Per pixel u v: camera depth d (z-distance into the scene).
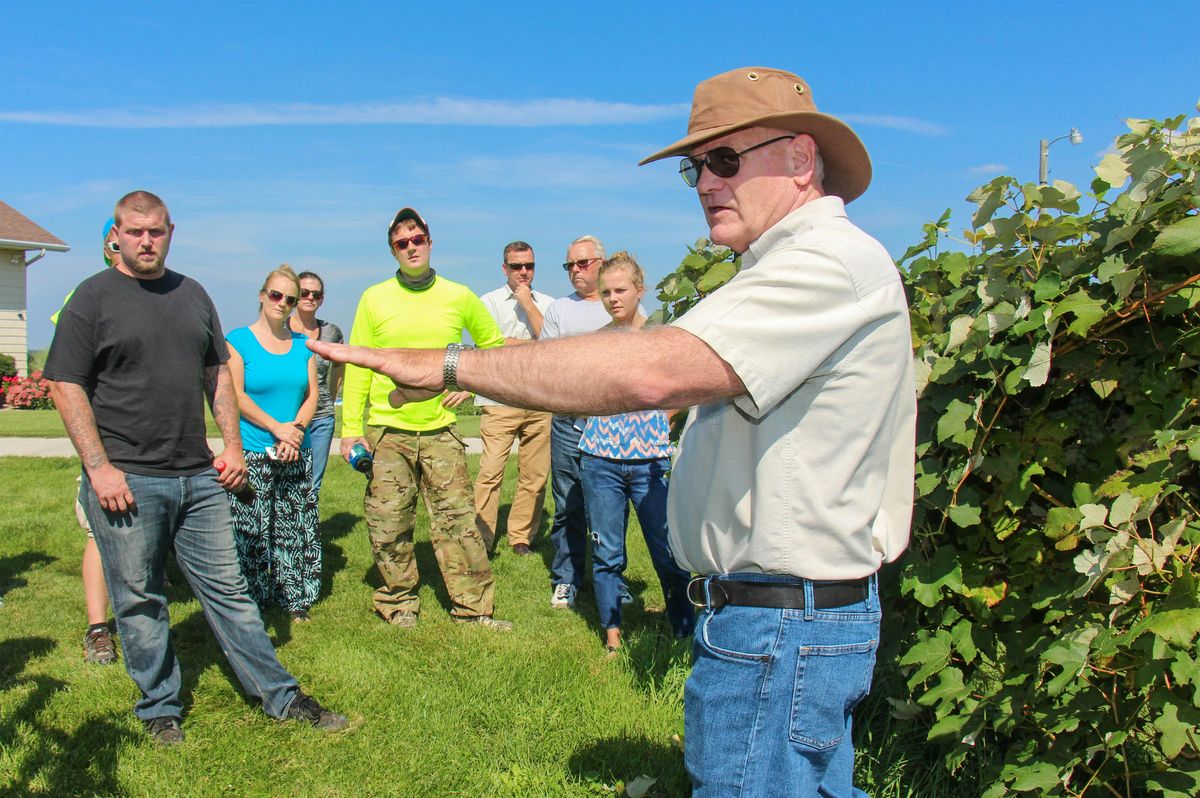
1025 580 2.89
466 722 3.95
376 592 5.38
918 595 2.87
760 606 1.91
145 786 3.40
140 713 3.83
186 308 3.75
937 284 3.25
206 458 3.83
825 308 1.73
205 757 3.64
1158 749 2.58
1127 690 2.58
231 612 3.87
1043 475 2.86
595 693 4.18
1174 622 2.24
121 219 3.60
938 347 2.91
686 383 1.70
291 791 3.41
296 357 5.49
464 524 5.30
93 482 3.54
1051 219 2.71
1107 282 2.64
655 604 5.79
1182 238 2.39
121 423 3.62
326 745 3.76
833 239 1.80
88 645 4.64
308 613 5.48
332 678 4.39
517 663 4.60
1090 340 2.69
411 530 5.34
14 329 24.52
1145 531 2.64
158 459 3.67
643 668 4.43
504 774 3.49
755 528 1.88
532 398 1.76
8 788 3.34
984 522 2.93
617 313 4.67
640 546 7.32
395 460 5.23
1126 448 2.70
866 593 1.98
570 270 5.88
